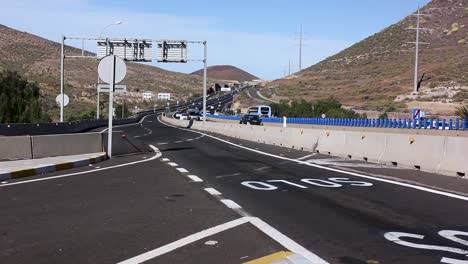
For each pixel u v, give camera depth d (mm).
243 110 128375
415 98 89000
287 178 15672
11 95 51531
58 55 162250
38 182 14648
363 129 55188
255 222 9320
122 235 8391
